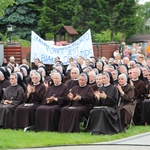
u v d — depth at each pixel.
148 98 17.27
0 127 16.41
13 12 48.19
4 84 17.62
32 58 25.75
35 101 16.38
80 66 20.59
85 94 15.88
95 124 15.18
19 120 16.08
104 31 49.31
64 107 15.65
